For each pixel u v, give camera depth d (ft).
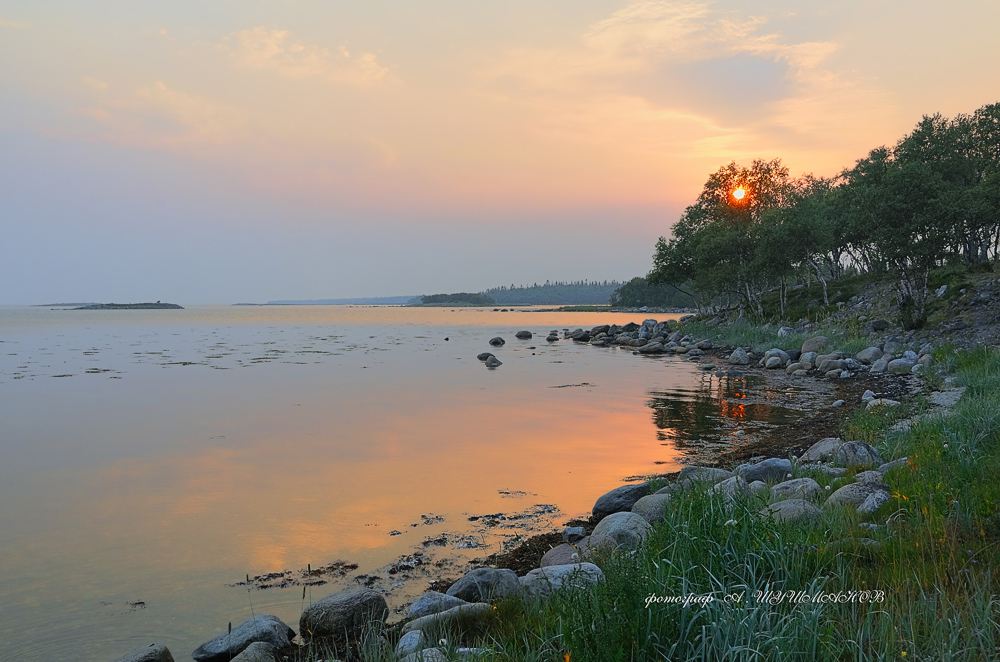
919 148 167.32
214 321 510.17
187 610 27.58
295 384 110.52
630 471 49.90
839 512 25.58
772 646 14.33
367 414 78.89
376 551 34.06
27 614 27.35
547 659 16.12
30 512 41.06
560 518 38.96
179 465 53.26
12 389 104.32
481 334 288.51
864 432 51.85
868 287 165.07
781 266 180.55
